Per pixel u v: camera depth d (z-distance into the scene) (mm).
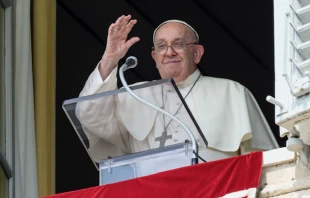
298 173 21062
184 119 22688
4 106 27125
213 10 34656
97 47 34156
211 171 21406
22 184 27141
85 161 34500
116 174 22812
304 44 20703
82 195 22078
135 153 22766
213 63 35406
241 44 35281
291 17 21062
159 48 26438
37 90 28391
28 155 27516
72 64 34188
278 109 20531
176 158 22484
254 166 21312
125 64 22797
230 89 26953
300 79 20406
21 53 28172
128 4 34062
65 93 34125
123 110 22750
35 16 29016
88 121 22859
